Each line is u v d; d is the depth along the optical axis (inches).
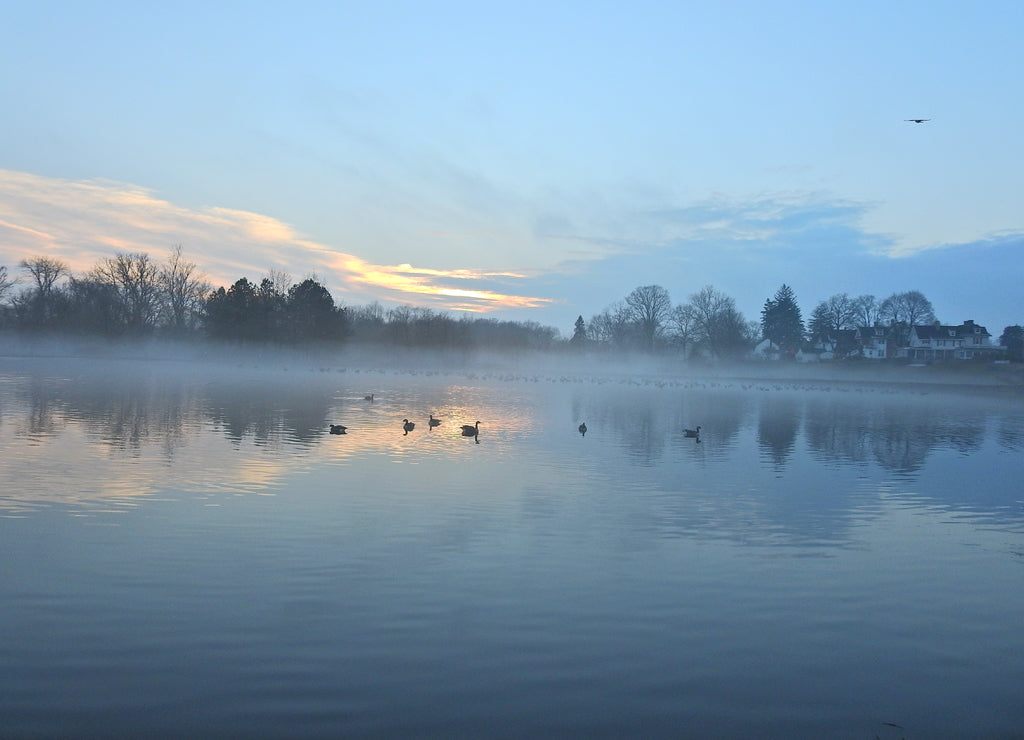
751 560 619.5
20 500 743.7
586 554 620.7
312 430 1338.6
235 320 4274.1
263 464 978.7
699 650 449.1
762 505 825.5
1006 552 663.1
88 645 432.1
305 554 599.5
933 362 5093.5
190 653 425.4
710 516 764.6
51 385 2204.7
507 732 358.9
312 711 370.9
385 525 691.4
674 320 6245.1
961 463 1185.4
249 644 438.0
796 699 397.4
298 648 435.2
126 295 4598.9
